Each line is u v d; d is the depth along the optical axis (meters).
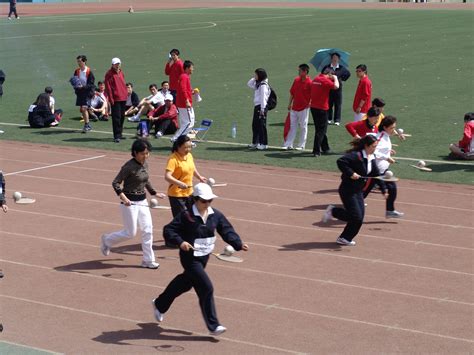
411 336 12.17
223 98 34.81
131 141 27.33
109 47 53.53
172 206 15.90
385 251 16.16
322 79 24.33
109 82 26.78
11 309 13.19
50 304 13.42
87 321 12.73
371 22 67.06
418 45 51.62
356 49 50.25
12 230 17.47
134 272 14.99
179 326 12.57
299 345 11.84
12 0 77.69
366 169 16.41
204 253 12.09
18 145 26.67
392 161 18.09
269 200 19.92
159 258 15.83
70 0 114.12
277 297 13.70
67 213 18.78
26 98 36.03
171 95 28.47
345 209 16.39
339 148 25.89
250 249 16.22
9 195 20.30
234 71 42.31
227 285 14.24
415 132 27.94
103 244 15.61
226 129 28.88
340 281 14.48
